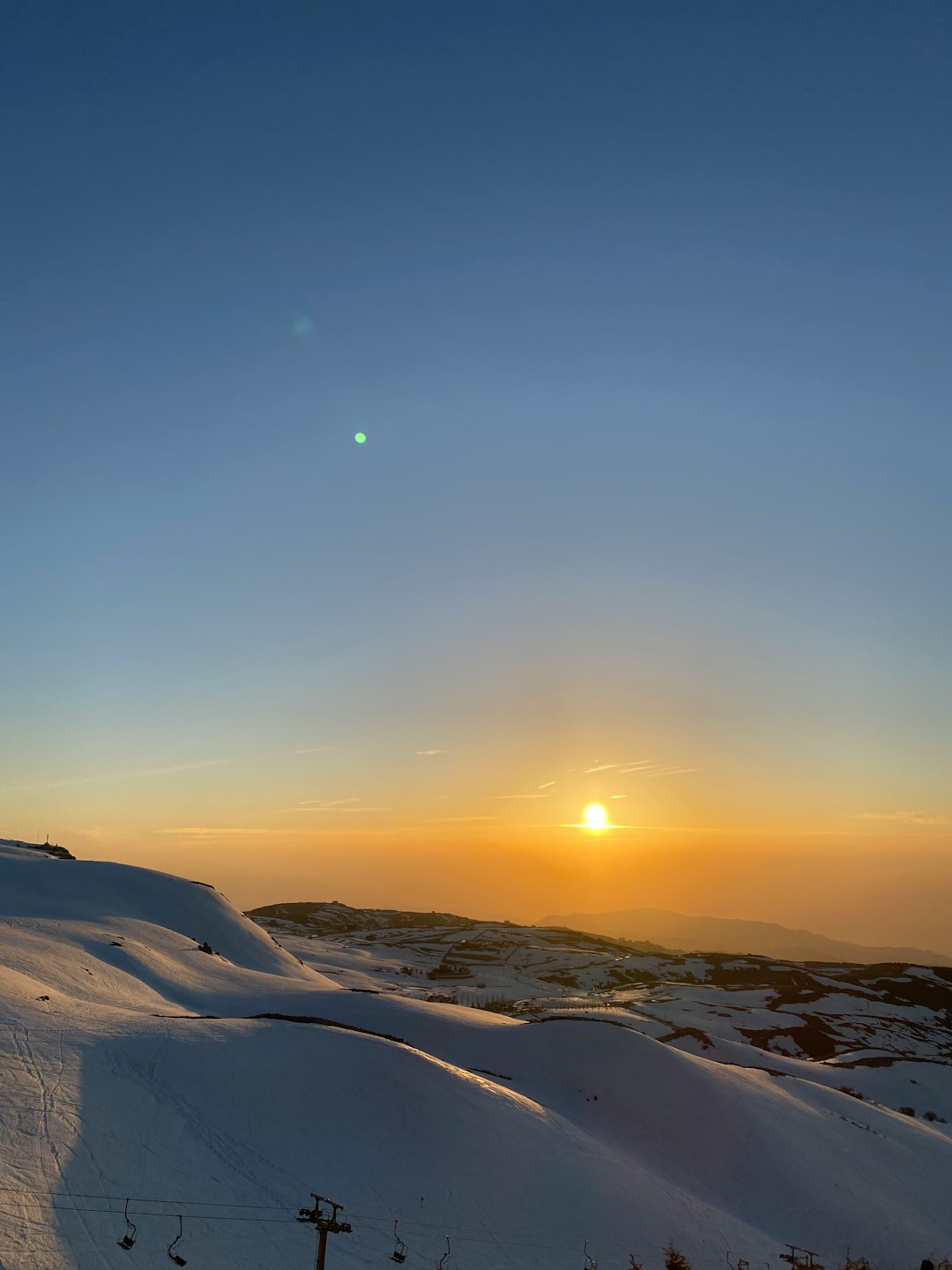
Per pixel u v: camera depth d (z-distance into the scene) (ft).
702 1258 131.54
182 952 329.31
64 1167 103.60
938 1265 155.63
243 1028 168.55
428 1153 134.92
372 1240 110.83
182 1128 123.13
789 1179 172.04
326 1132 133.28
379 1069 154.61
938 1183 199.62
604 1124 184.14
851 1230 161.27
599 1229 130.11
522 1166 140.05
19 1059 130.62
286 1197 114.42
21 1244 87.56
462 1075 165.37
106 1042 148.46
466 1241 117.70
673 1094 193.16
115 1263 90.33
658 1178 158.61
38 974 219.20
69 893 392.68
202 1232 100.83
